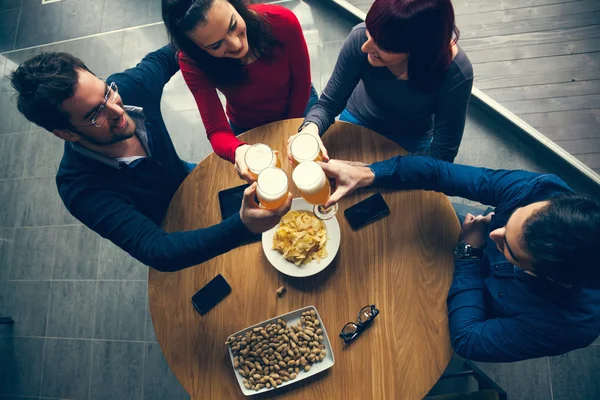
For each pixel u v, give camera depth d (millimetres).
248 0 1314
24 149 2613
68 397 2256
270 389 1268
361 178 1323
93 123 1183
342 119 1843
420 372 1262
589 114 2174
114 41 2701
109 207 1307
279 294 1356
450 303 1295
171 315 1388
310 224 1350
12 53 2795
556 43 2252
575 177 2174
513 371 1998
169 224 1479
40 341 2340
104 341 2289
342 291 1346
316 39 2523
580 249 932
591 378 1948
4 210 2545
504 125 2281
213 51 1256
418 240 1369
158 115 1522
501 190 1270
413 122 1637
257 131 1541
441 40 1156
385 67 1395
